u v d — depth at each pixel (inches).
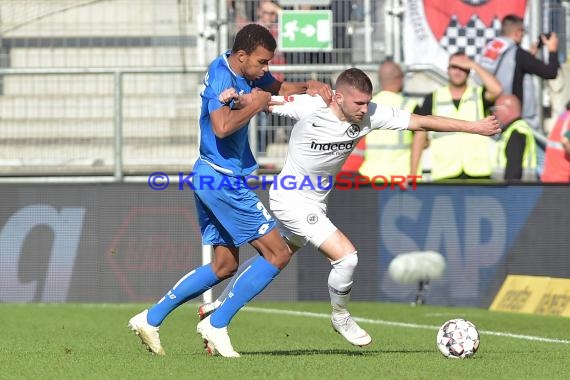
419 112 1609.3
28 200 1600.6
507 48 1717.5
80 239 1604.3
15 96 1784.0
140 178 1667.1
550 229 1539.1
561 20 1791.3
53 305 1574.8
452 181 1583.4
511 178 1633.9
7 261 1599.4
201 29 1732.3
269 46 900.0
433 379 768.9
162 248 1604.3
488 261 1566.2
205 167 912.3
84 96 1796.3
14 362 872.9
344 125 943.0
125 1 1871.3
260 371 803.4
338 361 878.4
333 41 1710.1
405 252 1594.5
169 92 1795.0
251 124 1640.0
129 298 1605.6
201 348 1047.0
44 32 1867.6
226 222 916.6
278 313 1475.1
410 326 1320.1
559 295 1480.1
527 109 1744.6
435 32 1771.7
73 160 1727.4
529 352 1009.5
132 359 892.6
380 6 1739.7
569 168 1674.5
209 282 946.1
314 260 1614.2
